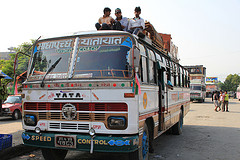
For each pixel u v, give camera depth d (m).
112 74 4.51
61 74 4.80
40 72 5.08
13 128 10.61
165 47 9.44
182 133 10.10
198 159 6.16
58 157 5.63
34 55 5.32
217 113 18.92
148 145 5.48
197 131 10.55
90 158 6.16
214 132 10.26
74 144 4.41
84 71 4.68
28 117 4.95
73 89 4.58
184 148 7.38
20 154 6.30
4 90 9.74
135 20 7.00
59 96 4.67
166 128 7.32
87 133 4.48
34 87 4.93
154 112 5.95
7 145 5.98
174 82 9.03
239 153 6.78
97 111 4.42
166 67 7.71
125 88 4.35
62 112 4.63
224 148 7.38
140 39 5.60
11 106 14.82
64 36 5.17
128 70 4.47
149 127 5.79
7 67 24.31
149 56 5.86
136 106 4.38
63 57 4.98
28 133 4.86
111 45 4.78
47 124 4.74
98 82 4.45
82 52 4.88
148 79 5.58
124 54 4.66
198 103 32.62
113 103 4.37
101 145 4.27
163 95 7.01
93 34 4.97
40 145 4.72
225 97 20.48
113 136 4.32
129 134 4.36
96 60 4.72
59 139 4.52
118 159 6.08
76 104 4.55
